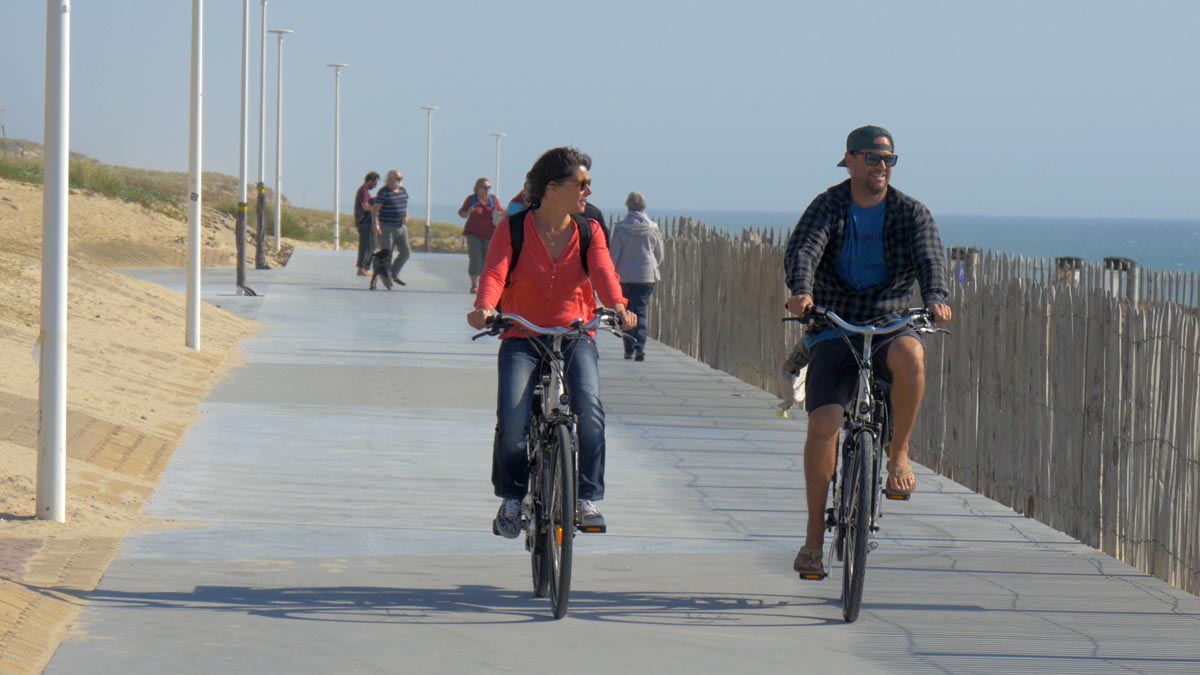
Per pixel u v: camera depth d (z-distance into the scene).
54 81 14.40
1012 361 17.34
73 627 11.35
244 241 46.03
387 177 49.44
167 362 26.77
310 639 11.30
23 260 33.25
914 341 12.09
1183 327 13.91
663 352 33.88
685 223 35.12
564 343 12.56
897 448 12.52
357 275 56.59
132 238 68.12
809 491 12.52
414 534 15.16
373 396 24.97
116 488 16.56
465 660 10.88
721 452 20.61
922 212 12.34
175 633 11.32
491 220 48.44
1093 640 11.86
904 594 13.23
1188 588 13.64
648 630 11.80
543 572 12.64
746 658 11.12
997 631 12.05
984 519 16.77
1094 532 15.42
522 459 12.47
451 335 35.41
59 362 14.62
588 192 12.48
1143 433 14.54
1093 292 15.59
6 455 16.77
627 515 16.36
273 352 30.69
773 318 27.06
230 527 15.18
